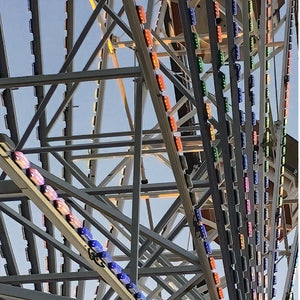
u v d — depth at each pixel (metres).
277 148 26.17
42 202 13.93
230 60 16.05
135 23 13.31
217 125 18.12
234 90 16.50
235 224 18.52
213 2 14.68
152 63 14.09
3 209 18.84
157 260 25.94
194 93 15.16
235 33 15.86
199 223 17.92
